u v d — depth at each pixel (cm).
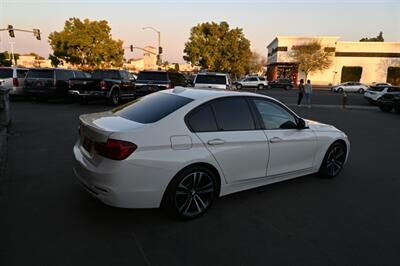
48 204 397
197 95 396
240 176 403
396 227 379
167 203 350
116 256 296
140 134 325
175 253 305
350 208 428
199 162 356
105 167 320
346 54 6131
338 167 556
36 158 595
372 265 300
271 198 448
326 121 1390
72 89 1400
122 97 1565
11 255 290
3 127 861
